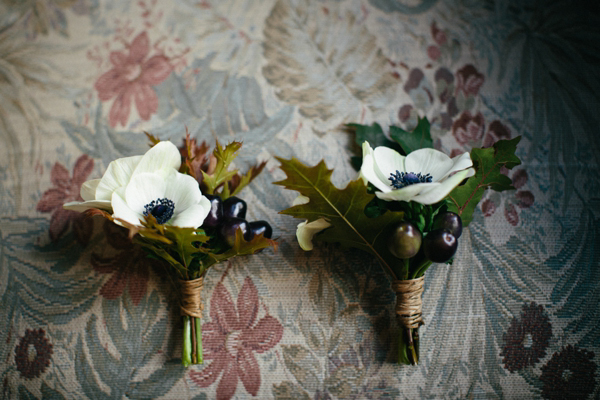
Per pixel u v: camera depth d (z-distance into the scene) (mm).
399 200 314
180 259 329
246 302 353
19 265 357
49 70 378
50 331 351
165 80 378
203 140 371
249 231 330
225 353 348
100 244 359
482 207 365
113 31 381
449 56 381
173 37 381
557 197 367
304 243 338
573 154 372
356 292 355
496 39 382
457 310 354
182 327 343
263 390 346
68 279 356
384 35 383
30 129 372
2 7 380
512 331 353
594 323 353
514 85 379
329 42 382
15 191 365
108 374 347
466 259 360
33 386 346
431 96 378
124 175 323
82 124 373
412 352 335
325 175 307
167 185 325
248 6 384
